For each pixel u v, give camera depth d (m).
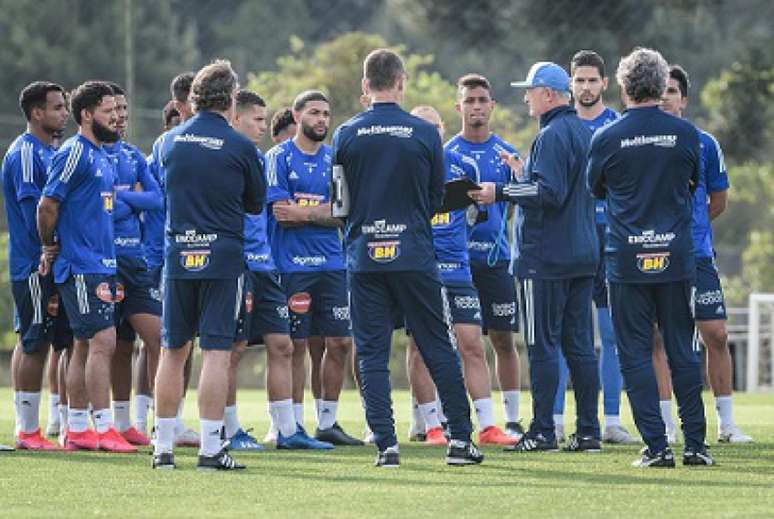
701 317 35.38
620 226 28.52
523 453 31.81
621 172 28.45
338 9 120.81
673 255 28.23
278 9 120.44
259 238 35.12
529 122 86.69
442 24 95.12
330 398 36.44
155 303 36.00
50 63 109.50
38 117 33.78
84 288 32.53
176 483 26.39
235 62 119.38
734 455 31.61
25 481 26.81
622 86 28.67
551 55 90.56
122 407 35.84
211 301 28.22
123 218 35.50
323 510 22.91
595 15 89.75
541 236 31.67
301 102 36.53
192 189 27.98
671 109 34.03
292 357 36.66
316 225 36.62
